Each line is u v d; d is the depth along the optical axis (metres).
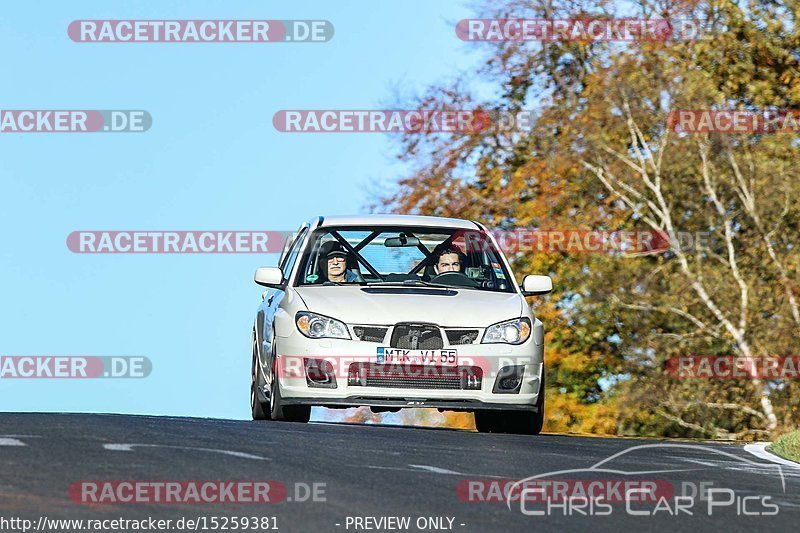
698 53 103.69
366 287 42.66
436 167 105.56
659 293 91.69
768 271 94.56
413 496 23.88
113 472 24.55
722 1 103.69
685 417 91.56
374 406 41.66
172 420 37.50
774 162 95.75
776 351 88.81
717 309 90.19
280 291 44.75
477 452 32.06
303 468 26.59
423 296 41.97
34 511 20.67
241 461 26.98
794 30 103.25
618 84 97.44
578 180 101.44
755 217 93.25
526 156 104.88
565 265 95.62
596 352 94.75
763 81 103.50
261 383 45.62
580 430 93.31
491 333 40.88
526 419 42.28
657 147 98.94
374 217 46.22
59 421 34.91
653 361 90.88
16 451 26.77
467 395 40.41
